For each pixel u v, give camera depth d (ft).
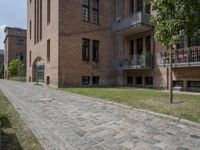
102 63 82.84
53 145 17.51
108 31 84.48
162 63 61.05
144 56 67.82
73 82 75.51
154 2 32.91
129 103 34.42
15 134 19.65
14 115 27.50
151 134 20.08
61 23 73.61
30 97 46.21
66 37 74.49
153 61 68.13
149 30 70.64
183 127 22.35
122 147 17.10
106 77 83.61
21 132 20.27
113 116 27.17
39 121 24.94
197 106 30.96
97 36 81.76
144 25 66.54
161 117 26.00
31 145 17.03
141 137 19.31
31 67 117.19
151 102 34.86
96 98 40.93
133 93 48.03
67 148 16.94
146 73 71.31
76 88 65.57
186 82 56.85
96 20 82.43
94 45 81.46
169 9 31.37
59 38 73.10
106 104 36.01
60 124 23.71
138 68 70.38
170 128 21.97
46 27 87.66
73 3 76.54
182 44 55.88
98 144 17.79
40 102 38.96
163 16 32.42
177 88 59.00
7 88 71.72
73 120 25.38
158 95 43.98
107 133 20.49
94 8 81.97
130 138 19.07
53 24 78.07
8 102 38.58
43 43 92.63
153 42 68.54
